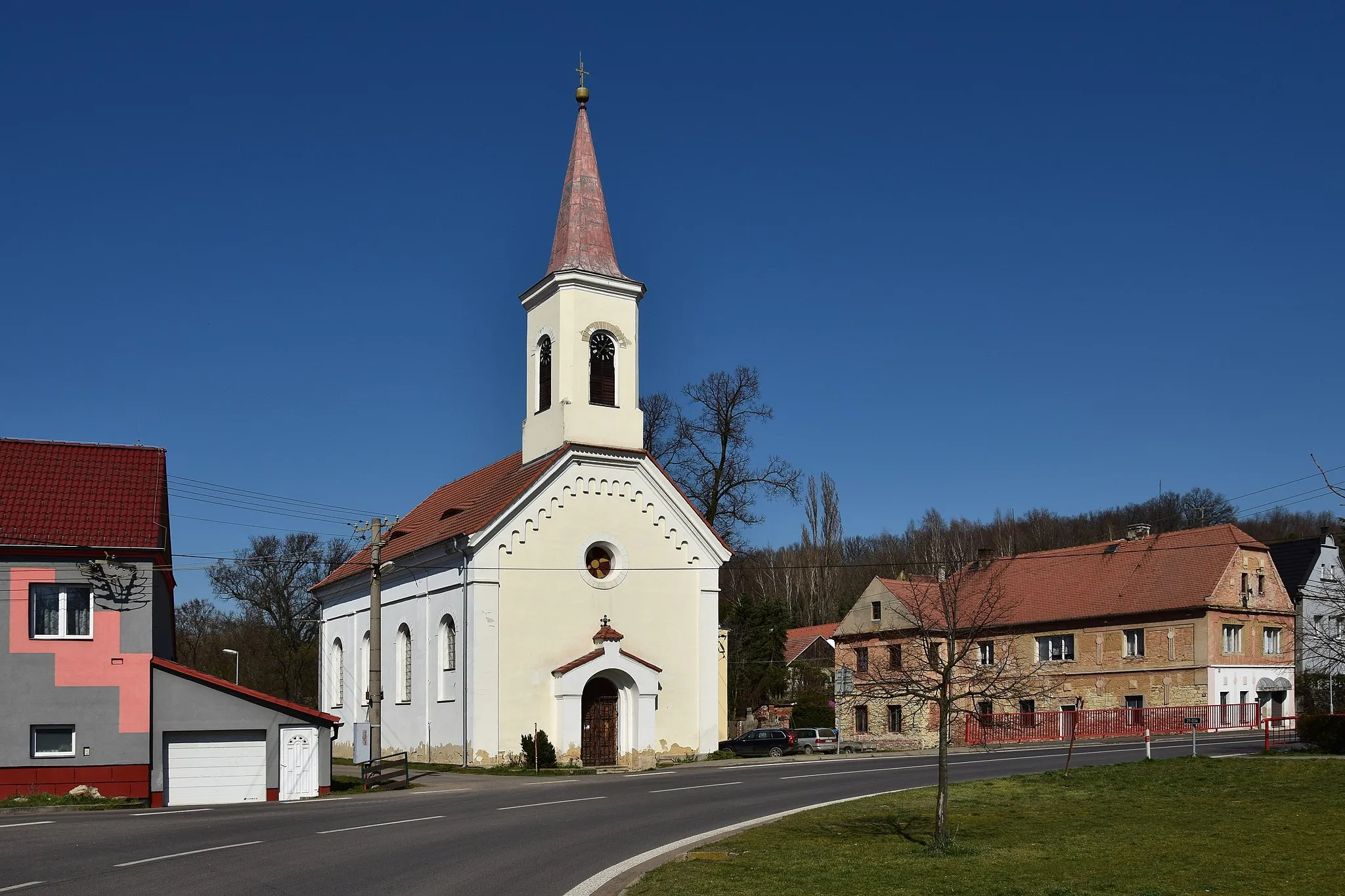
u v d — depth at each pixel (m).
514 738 40.84
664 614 44.69
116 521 34.66
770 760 42.56
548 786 32.22
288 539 89.25
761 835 19.83
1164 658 58.41
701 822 22.53
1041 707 63.28
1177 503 117.25
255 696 34.19
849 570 118.06
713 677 45.31
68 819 25.25
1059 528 124.25
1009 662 56.38
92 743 33.06
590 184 46.44
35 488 35.03
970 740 52.62
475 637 40.72
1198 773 27.00
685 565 45.53
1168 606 58.47
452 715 41.91
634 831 21.27
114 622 33.69
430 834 21.14
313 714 34.59
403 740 46.22
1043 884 14.96
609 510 43.97
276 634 91.31
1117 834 19.27
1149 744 30.92
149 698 33.59
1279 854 16.83
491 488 47.34
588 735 42.44
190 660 103.94
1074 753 39.91
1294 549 70.25
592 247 45.56
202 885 15.96
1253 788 24.78
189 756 33.88
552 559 42.50
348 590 54.59
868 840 19.19
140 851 19.30
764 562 112.56
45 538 33.41
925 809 23.19
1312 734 32.88
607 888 15.34
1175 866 16.05
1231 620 58.22
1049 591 65.25
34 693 32.81
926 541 125.25
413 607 46.12
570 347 44.09
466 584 41.31
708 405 61.53
